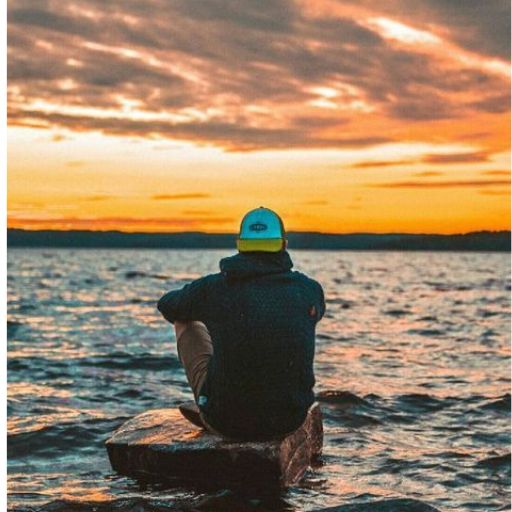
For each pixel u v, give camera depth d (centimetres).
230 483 430
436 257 13912
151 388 756
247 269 422
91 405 666
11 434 550
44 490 425
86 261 7712
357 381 808
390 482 450
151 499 405
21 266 5419
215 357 431
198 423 467
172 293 448
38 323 1407
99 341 1152
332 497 416
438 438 566
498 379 837
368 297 2439
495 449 530
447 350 1098
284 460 432
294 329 421
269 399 425
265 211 431
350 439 555
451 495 427
